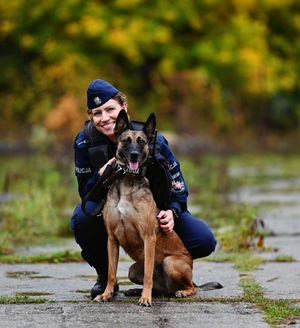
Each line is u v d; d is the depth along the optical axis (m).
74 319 6.32
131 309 6.70
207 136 29.80
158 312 6.60
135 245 7.10
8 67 30.47
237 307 6.82
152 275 7.03
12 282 8.07
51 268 9.02
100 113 7.21
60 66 26.34
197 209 14.76
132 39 29.02
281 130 37.72
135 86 30.70
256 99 34.47
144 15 30.06
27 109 26.98
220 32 31.45
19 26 30.06
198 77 30.02
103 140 7.27
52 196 13.99
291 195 18.12
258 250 10.48
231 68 31.03
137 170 6.91
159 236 7.22
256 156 30.81
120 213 6.96
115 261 7.09
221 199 15.66
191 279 7.31
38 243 11.06
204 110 30.47
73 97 23.88
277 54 34.56
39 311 6.60
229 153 30.34
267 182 21.67
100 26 28.92
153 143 7.10
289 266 9.16
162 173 7.16
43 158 20.02
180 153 25.62
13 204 13.15
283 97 37.12
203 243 7.60
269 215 14.30
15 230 11.34
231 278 8.36
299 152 32.75
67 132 22.58
